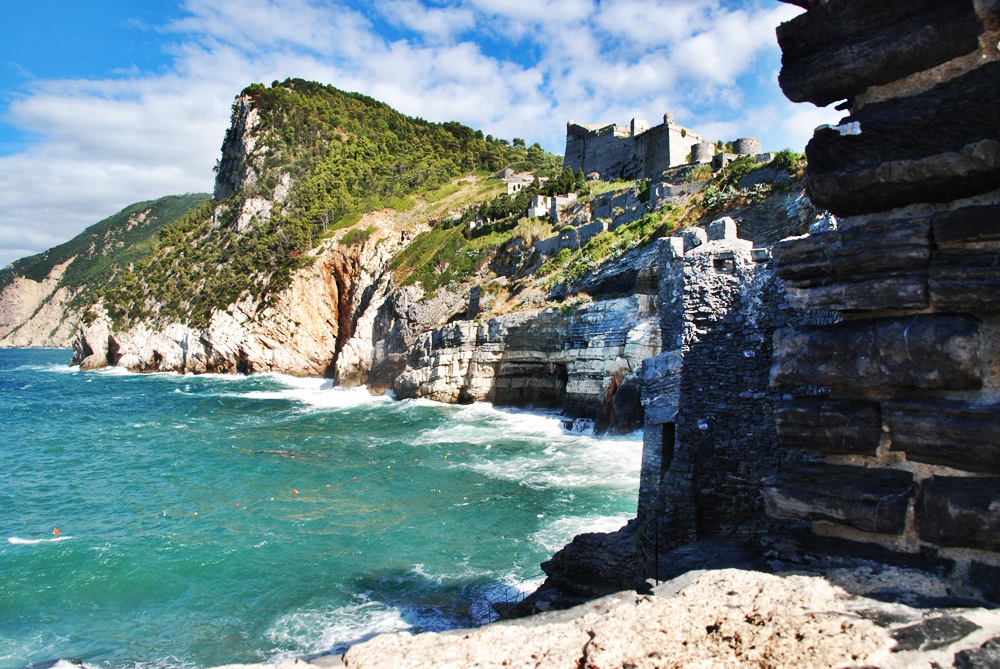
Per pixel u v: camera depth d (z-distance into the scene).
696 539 9.59
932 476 4.00
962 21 3.91
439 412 45.56
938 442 3.90
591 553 11.18
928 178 4.00
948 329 3.89
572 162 87.94
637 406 34.75
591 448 32.06
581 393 38.75
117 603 16.58
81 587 17.42
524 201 80.12
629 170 76.19
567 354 40.53
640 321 36.38
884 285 4.20
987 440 3.70
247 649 14.11
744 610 3.92
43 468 31.36
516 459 30.23
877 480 4.18
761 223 36.03
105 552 19.64
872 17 4.36
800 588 4.08
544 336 42.91
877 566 4.09
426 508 23.05
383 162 121.62
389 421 43.09
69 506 24.95
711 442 9.85
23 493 26.80
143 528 22.05
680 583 4.61
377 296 72.12
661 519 9.83
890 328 4.15
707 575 4.57
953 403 3.90
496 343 46.62
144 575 18.03
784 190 35.97
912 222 4.15
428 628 14.29
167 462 32.00
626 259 43.22
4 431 41.81
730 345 9.83
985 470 3.77
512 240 67.19
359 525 21.52
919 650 3.30
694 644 3.62
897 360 4.09
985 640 3.28
